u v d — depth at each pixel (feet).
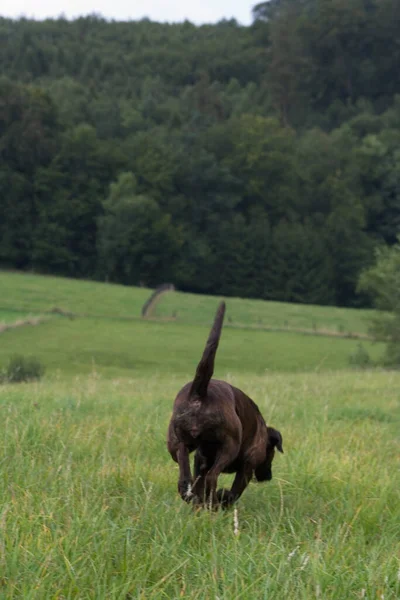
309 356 161.58
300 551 17.33
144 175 377.71
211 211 378.73
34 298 213.05
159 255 350.43
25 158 363.35
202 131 451.94
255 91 625.00
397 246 156.15
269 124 427.33
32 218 354.54
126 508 19.90
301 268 351.25
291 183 392.06
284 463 27.63
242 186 388.78
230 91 631.15
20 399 39.86
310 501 23.04
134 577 15.28
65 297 217.56
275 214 390.83
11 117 368.68
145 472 24.58
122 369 134.21
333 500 21.94
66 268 355.15
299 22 602.44
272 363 151.33
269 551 16.55
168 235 347.56
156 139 420.36
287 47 596.70
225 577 15.08
